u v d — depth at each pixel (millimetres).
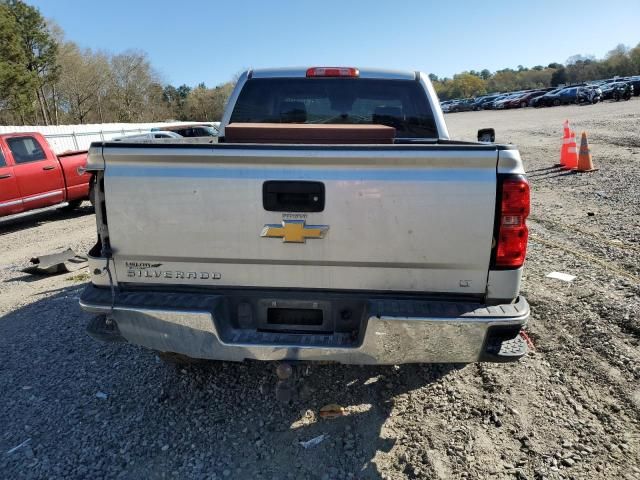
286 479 2590
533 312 4355
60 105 63906
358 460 2711
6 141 9398
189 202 2555
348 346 2555
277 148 2471
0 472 2684
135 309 2607
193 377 3574
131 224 2625
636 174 10406
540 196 9359
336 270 2570
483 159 2406
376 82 4379
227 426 3027
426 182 2430
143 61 68000
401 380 3463
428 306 2514
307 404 3221
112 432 2998
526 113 40250
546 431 2877
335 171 2471
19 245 8320
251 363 3744
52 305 5137
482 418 3020
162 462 2734
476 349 2496
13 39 47344
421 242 2479
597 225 7094
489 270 2496
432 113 4328
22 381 3602
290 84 4438
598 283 4910
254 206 2523
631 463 2609
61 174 10180
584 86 47312
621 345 3707
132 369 3725
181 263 2662
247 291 2668
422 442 2828
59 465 2725
